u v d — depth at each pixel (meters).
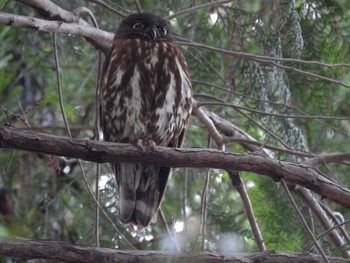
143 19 11.30
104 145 8.82
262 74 12.16
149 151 8.91
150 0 12.98
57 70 10.21
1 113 13.73
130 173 10.88
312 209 11.16
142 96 10.75
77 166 13.37
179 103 10.88
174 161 8.96
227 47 12.70
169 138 11.03
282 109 12.22
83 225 12.73
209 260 8.84
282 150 10.50
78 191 13.19
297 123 13.63
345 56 12.28
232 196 13.99
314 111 12.79
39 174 13.48
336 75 13.11
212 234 12.34
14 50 14.54
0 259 11.52
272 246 12.31
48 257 8.52
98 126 11.30
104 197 12.49
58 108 13.99
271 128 12.47
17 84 14.48
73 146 8.69
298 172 9.06
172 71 10.84
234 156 9.00
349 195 9.12
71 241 12.78
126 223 10.83
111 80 10.77
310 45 12.11
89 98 14.95
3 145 8.51
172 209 13.38
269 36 12.06
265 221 12.45
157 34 11.11
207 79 12.70
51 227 12.80
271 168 9.02
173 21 13.41
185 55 12.63
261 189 12.59
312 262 8.95
